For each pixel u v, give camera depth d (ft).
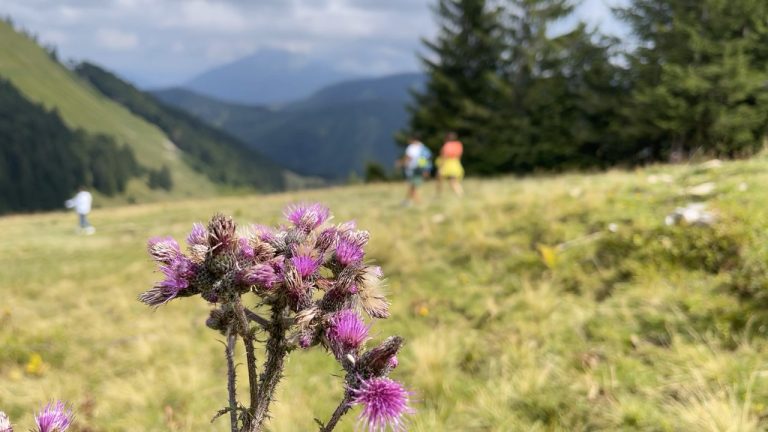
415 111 115.24
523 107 106.11
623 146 95.96
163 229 54.54
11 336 22.08
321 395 14.43
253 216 51.98
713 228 18.38
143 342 19.30
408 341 17.16
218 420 13.76
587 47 98.58
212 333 21.02
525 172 104.78
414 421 11.98
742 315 13.84
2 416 5.17
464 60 109.91
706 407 10.32
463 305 19.66
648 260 18.57
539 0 101.04
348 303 5.06
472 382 14.16
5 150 598.75
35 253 49.47
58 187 618.85
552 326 16.34
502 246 24.22
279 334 5.00
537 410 12.26
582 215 25.64
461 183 68.18
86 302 28.14
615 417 11.17
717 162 32.94
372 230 31.53
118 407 15.17
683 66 80.64
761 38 77.92
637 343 14.29
